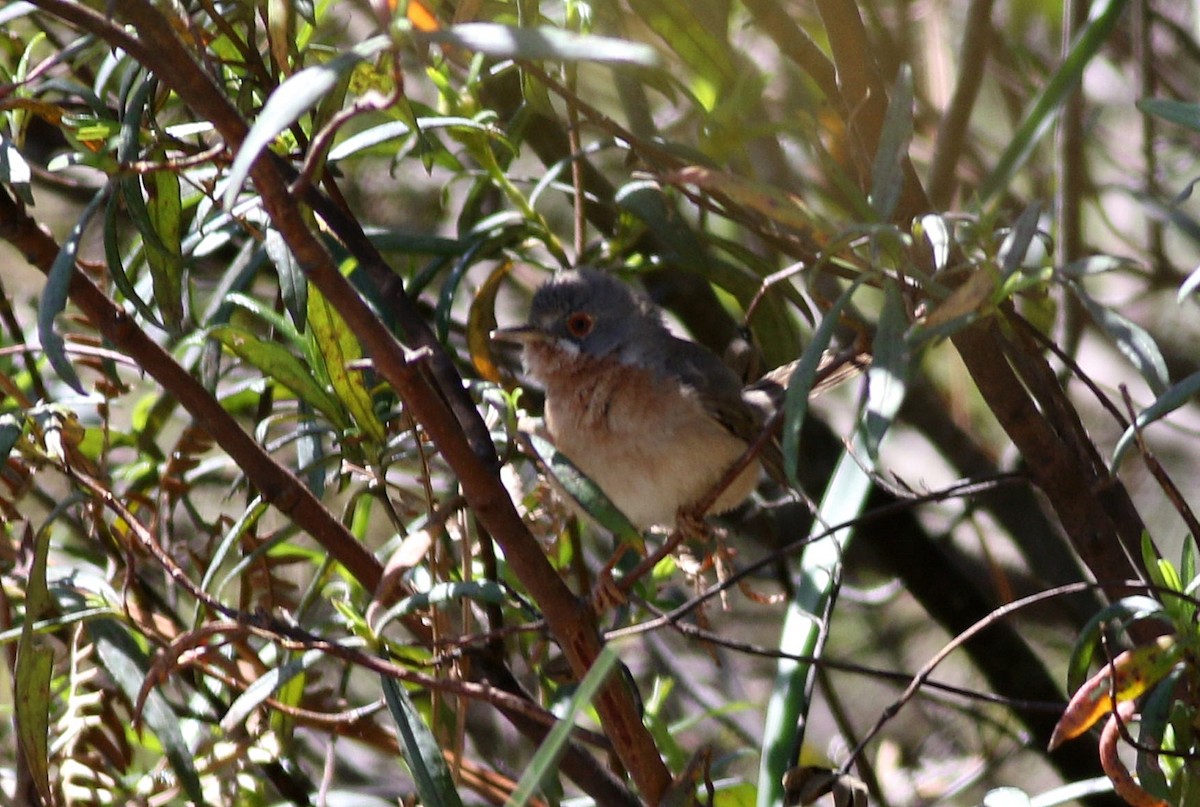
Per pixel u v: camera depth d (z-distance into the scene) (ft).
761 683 42.75
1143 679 20.33
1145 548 21.38
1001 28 38.32
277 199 16.39
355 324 17.29
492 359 29.14
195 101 16.28
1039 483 23.67
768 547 41.34
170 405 30.83
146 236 21.81
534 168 41.29
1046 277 18.71
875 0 29.86
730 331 38.73
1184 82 41.09
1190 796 20.86
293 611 27.12
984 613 36.24
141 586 27.99
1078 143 32.83
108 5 16.08
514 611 27.17
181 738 23.68
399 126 25.14
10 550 26.40
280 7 22.80
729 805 27.58
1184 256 42.83
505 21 24.47
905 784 36.42
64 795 24.43
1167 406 18.42
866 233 18.02
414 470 34.53
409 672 20.63
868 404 17.30
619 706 20.89
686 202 37.81
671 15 22.70
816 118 23.43
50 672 21.93
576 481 20.12
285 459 35.45
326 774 24.95
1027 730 35.29
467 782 27.76
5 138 21.61
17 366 31.55
